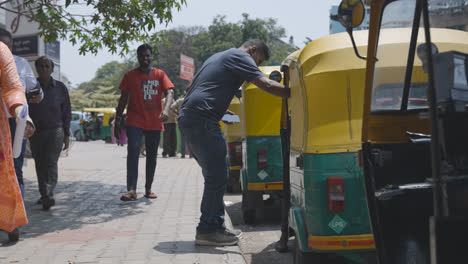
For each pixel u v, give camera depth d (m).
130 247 4.84
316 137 3.64
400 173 3.04
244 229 6.48
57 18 7.46
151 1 6.74
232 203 8.64
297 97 3.99
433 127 2.16
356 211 3.52
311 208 3.61
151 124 7.43
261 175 6.46
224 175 4.86
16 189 4.61
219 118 4.77
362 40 3.70
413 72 3.01
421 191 2.96
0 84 4.41
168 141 17.88
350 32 2.95
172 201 7.57
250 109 6.51
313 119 3.68
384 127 3.04
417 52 2.94
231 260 4.38
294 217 3.78
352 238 3.52
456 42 2.54
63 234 5.42
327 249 3.53
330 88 3.64
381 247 2.92
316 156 3.60
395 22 2.95
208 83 4.70
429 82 2.21
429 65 2.24
